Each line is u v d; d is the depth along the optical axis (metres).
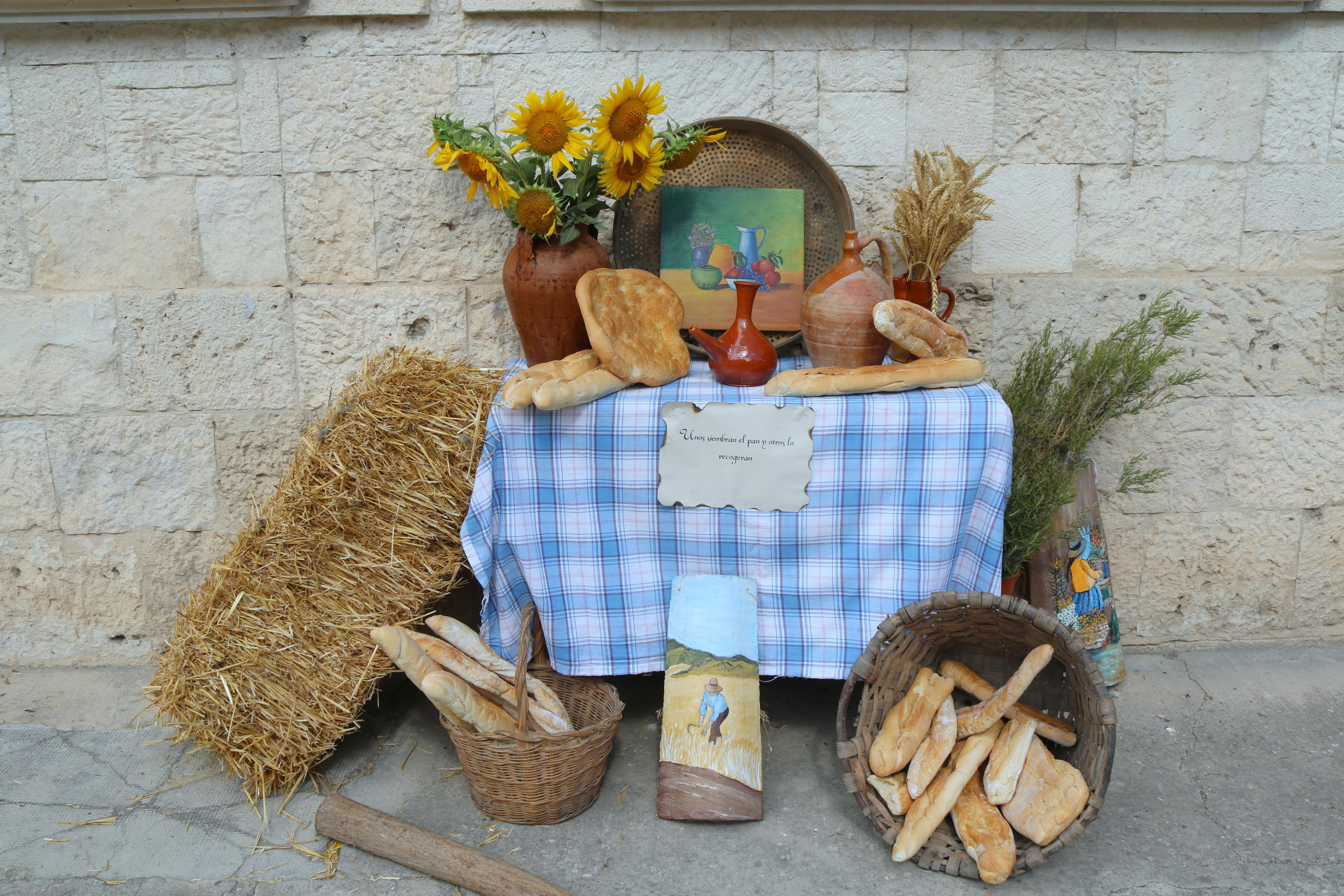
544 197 2.33
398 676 2.91
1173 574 3.05
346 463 2.34
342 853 2.20
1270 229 2.87
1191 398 2.94
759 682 2.59
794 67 2.74
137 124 2.73
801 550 2.39
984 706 2.21
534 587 2.44
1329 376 2.94
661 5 2.64
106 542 2.97
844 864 2.15
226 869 2.15
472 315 2.88
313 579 2.37
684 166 2.54
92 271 2.82
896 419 2.28
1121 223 2.86
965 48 2.74
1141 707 2.76
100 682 2.94
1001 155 2.81
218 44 2.69
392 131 2.76
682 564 2.45
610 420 2.31
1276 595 3.08
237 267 2.83
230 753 2.37
